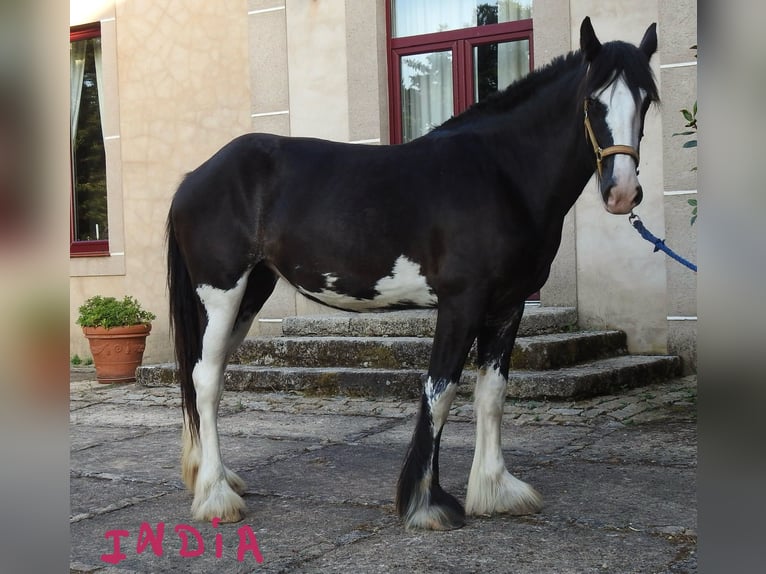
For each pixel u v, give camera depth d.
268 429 5.04
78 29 8.79
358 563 2.70
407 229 3.13
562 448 4.24
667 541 2.81
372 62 7.30
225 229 3.39
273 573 2.64
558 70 3.11
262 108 7.79
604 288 6.48
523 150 3.11
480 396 3.29
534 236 3.07
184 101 8.20
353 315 6.73
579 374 5.35
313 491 3.63
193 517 3.29
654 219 6.29
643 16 6.28
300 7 7.57
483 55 7.20
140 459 4.41
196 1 8.08
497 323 3.25
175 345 3.55
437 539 2.92
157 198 8.32
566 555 2.70
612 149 2.72
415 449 3.08
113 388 7.01
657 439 4.36
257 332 7.75
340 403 5.71
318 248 3.26
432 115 7.42
